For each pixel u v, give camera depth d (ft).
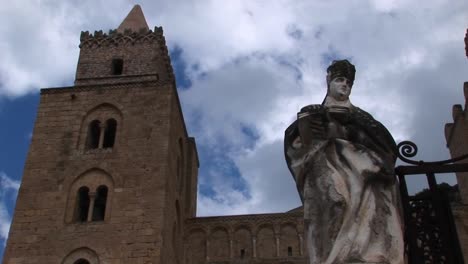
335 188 14.07
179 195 139.13
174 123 137.08
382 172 14.52
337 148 14.71
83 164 125.29
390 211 14.26
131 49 151.12
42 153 128.16
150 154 124.88
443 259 16.02
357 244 13.46
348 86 15.81
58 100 137.69
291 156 15.35
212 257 135.85
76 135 131.03
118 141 128.16
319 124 15.21
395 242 13.79
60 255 111.45
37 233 115.03
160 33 153.79
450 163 17.66
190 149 162.71
